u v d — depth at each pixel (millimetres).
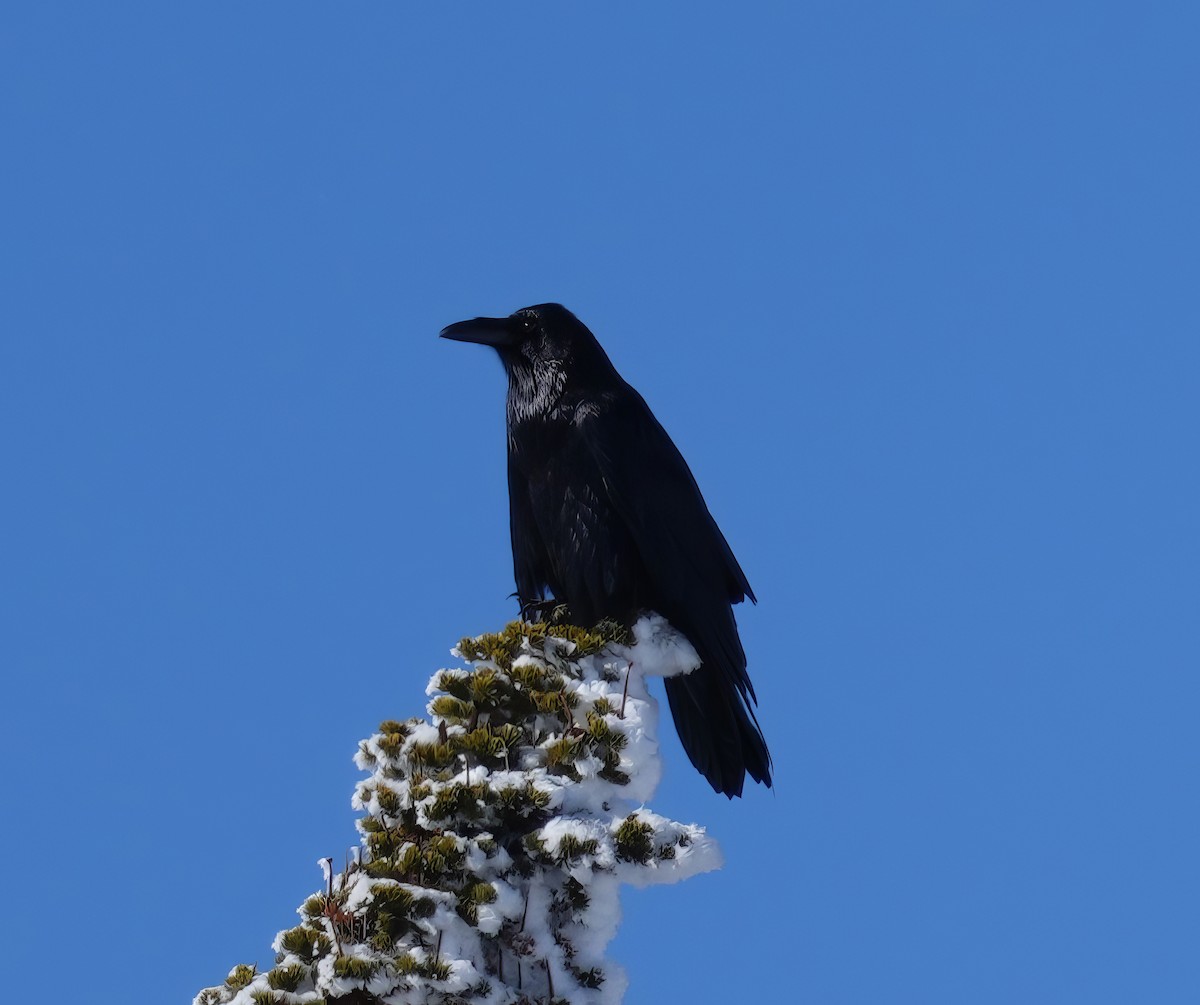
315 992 9016
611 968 9680
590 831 9383
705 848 9492
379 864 9320
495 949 9500
